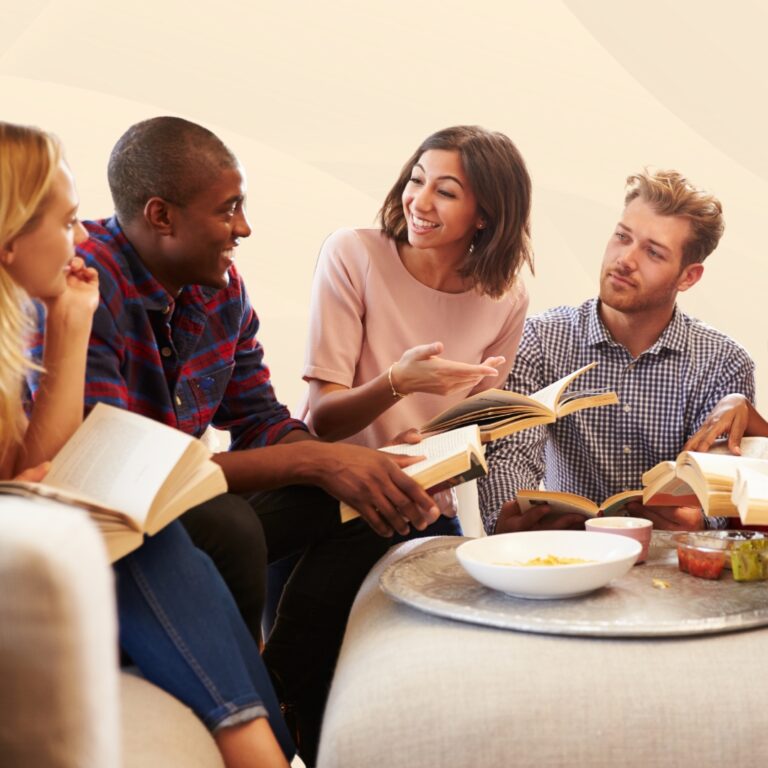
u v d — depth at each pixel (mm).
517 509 1960
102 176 3225
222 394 1905
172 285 1773
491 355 2252
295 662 1924
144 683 1233
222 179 1711
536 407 1741
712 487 1440
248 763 1199
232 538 1563
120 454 1227
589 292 3379
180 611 1229
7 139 1273
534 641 1234
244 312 1983
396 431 2141
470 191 2039
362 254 2148
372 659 1240
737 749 1144
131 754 1041
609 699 1155
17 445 1340
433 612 1324
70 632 731
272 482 1656
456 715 1146
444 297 2160
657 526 1978
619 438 2340
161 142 1696
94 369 1604
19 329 1238
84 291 1402
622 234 2256
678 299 3434
